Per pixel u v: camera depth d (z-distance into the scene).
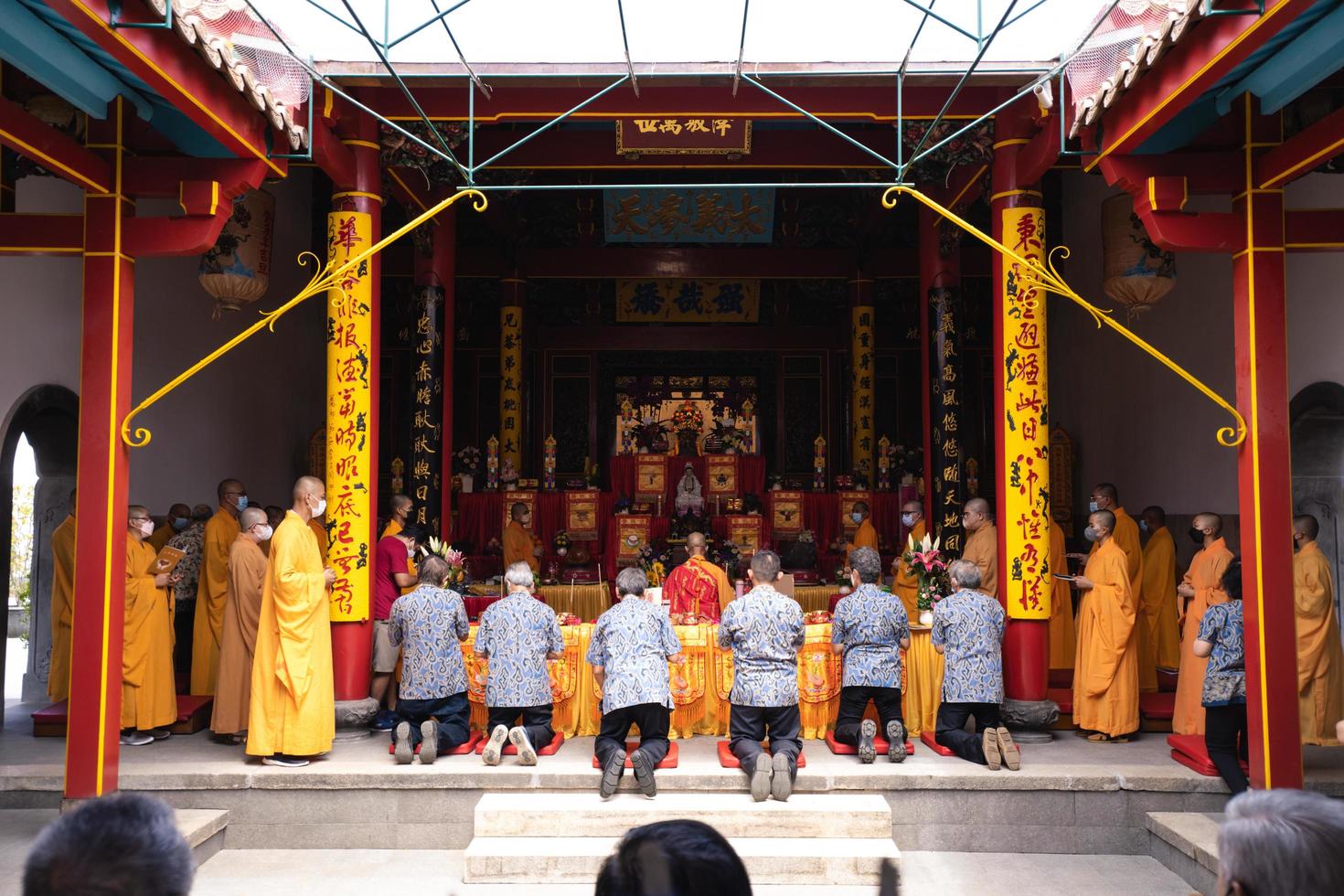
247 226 7.39
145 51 4.34
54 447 8.86
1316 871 1.45
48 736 7.37
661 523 13.68
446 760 6.34
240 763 6.29
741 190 12.05
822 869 5.38
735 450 15.10
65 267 8.47
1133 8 5.14
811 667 6.99
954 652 6.59
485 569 13.12
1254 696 5.38
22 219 5.69
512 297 15.00
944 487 9.51
